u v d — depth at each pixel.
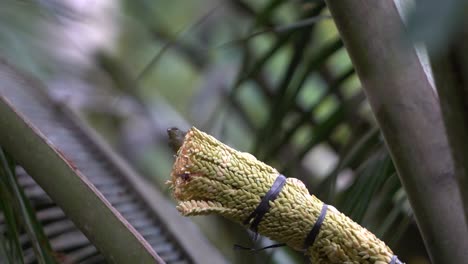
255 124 4.23
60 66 4.16
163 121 5.70
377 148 2.42
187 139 1.80
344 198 2.48
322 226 1.81
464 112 1.43
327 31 3.60
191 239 3.30
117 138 5.40
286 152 2.86
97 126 5.12
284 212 1.80
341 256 1.81
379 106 1.92
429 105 1.90
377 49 1.89
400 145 1.92
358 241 1.81
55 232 2.59
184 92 5.86
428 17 0.95
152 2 5.93
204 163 1.79
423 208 1.92
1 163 2.19
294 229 1.81
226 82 5.40
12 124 2.12
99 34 5.19
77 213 2.08
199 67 5.51
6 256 2.18
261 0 4.40
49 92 3.42
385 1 1.88
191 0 5.87
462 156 1.47
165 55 5.50
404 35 1.12
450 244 1.90
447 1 0.95
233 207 1.80
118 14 5.64
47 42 3.75
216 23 5.50
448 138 1.47
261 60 2.70
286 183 1.81
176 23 5.89
